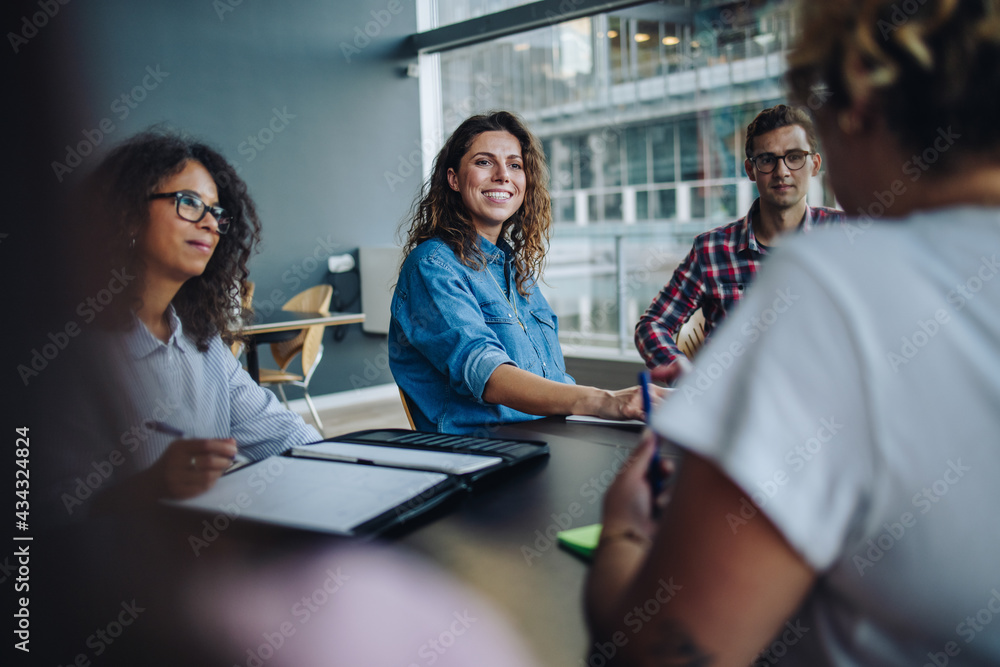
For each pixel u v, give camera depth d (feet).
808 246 1.23
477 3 17.28
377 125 17.37
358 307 17.30
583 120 29.22
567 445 3.77
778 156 6.30
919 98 1.15
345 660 1.77
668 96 26.22
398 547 2.46
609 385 16.97
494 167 5.34
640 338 7.01
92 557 2.35
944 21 1.11
